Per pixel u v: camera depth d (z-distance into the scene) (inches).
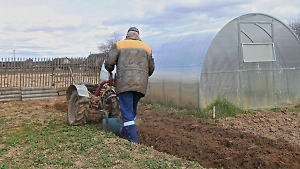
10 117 399.2
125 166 191.2
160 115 407.5
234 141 276.2
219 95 422.3
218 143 278.4
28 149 228.7
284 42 464.8
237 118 380.5
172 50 491.8
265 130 326.0
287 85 465.1
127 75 261.4
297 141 289.3
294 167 222.4
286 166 223.5
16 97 606.5
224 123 353.7
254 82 443.2
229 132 311.3
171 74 463.5
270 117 384.8
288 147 265.6
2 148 236.1
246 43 438.6
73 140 249.6
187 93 429.7
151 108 463.2
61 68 737.0
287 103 465.4
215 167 230.1
